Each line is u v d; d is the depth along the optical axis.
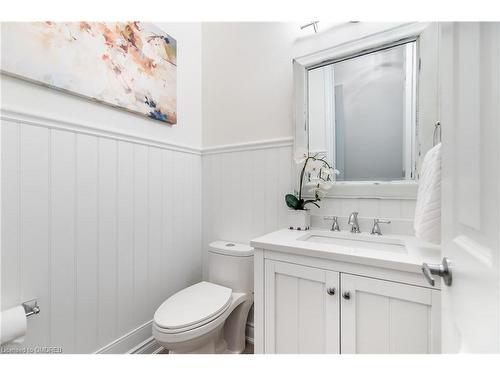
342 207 1.30
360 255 0.82
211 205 1.79
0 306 0.87
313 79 1.36
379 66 1.19
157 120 1.50
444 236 0.55
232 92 1.71
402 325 0.77
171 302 1.20
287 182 1.47
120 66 1.26
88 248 1.13
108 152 1.22
